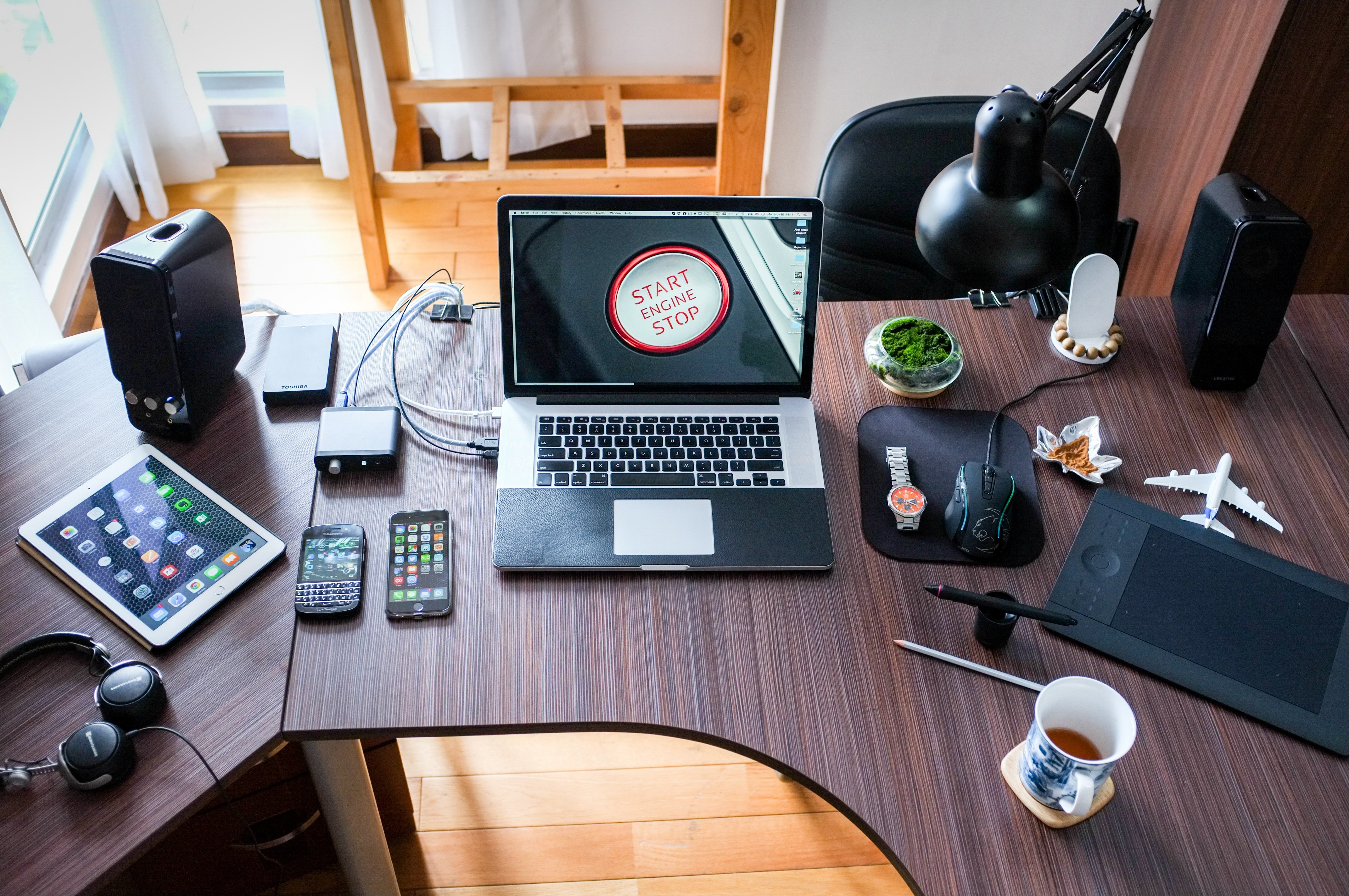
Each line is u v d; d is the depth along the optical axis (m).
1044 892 0.85
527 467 1.15
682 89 2.63
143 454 1.15
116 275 1.07
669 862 1.59
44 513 1.08
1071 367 1.33
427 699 0.97
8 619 1.01
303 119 2.79
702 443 1.18
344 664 0.99
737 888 1.57
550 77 2.67
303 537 1.08
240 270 2.60
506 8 2.58
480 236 2.74
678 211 1.12
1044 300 1.42
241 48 2.71
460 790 1.66
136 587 1.02
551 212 1.11
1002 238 1.00
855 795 0.91
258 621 1.02
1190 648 1.02
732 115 2.32
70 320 2.30
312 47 2.58
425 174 2.46
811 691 0.99
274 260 2.64
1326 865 0.87
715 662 1.01
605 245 1.13
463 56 2.64
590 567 1.07
